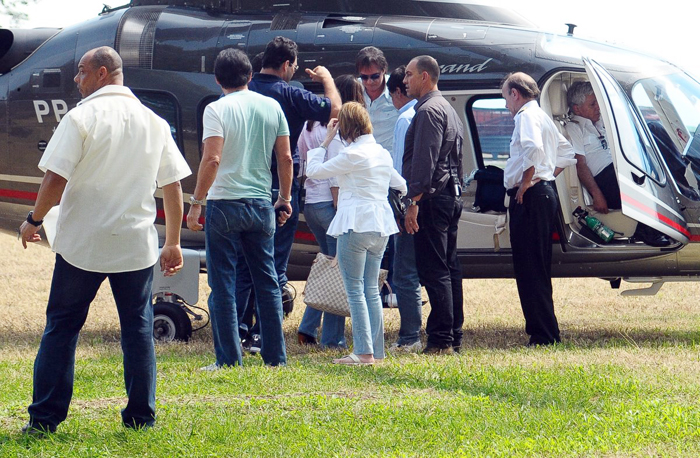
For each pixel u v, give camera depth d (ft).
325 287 53.93
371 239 48.60
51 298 33.68
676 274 63.46
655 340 63.41
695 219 61.52
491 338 66.39
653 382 44.29
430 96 53.57
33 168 70.74
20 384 45.88
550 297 58.80
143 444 33.19
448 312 54.75
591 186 63.41
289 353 56.80
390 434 34.96
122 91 33.58
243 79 47.70
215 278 47.73
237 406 39.34
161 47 68.23
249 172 46.93
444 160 53.31
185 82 67.00
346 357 50.16
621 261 63.21
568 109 65.10
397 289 57.31
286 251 56.65
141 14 69.92
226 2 69.31
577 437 33.96
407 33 65.98
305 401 40.16
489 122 66.39
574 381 43.96
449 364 50.03
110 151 32.48
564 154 60.13
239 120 46.32
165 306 63.77
